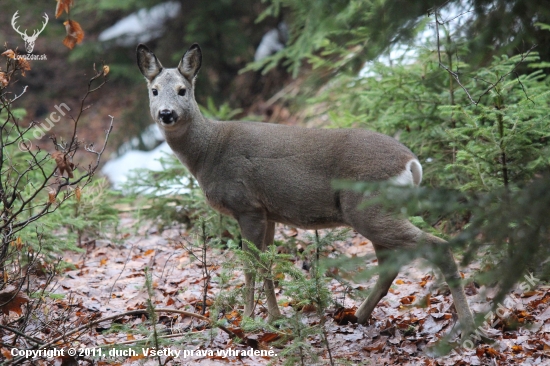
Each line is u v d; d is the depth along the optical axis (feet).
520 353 26.96
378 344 28.68
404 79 44.37
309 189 31.55
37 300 33.32
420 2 28.22
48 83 112.06
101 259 45.98
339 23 33.99
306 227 32.76
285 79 92.22
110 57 98.63
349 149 30.66
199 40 92.27
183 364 27.48
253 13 96.32
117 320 33.68
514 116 35.01
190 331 30.07
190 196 51.13
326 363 25.73
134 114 92.99
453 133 37.17
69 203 49.16
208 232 44.04
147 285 26.66
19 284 30.40
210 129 34.81
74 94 110.32
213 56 93.20
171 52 96.07
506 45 31.71
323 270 25.82
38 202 46.98
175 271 41.73
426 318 30.83
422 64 45.57
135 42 100.42
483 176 36.58
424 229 39.17
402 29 28.76
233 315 32.50
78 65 101.76
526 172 35.37
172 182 52.19
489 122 40.47
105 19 108.78
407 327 30.37
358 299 34.24
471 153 35.58
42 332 31.30
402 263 17.71
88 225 49.37
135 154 86.58
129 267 43.42
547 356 26.35
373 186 18.34
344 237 29.35
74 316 34.37
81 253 47.57
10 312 32.68
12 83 30.55
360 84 50.98
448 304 32.42
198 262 42.73
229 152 33.88
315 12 33.96
